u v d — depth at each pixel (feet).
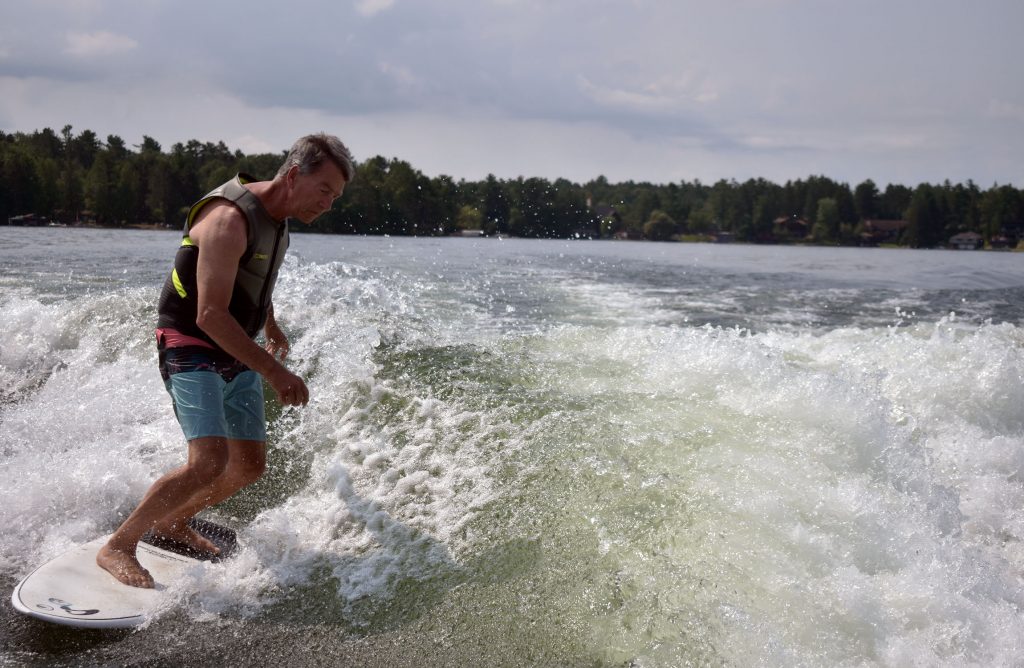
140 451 12.30
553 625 7.80
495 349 15.17
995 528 10.04
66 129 364.79
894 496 9.63
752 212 358.43
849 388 11.28
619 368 13.80
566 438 11.09
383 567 9.03
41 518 10.41
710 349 13.38
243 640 7.91
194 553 9.46
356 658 7.60
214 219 8.47
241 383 9.32
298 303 19.03
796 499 9.18
